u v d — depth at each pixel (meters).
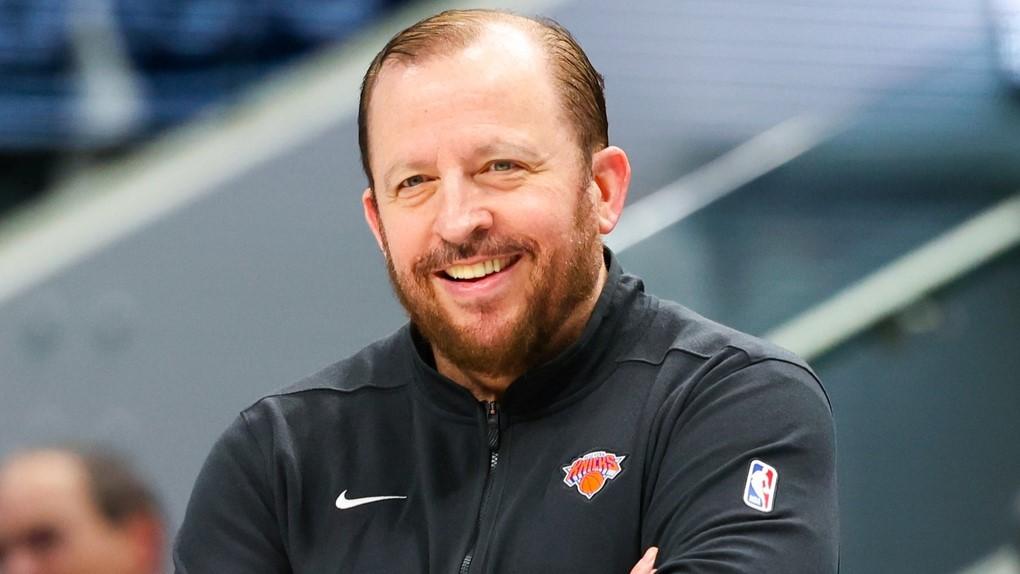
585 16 16.20
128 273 14.69
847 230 15.30
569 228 5.83
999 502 14.45
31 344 14.41
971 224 15.60
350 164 15.28
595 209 6.04
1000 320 15.07
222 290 14.83
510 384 6.01
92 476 7.33
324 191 15.17
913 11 16.86
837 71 16.56
